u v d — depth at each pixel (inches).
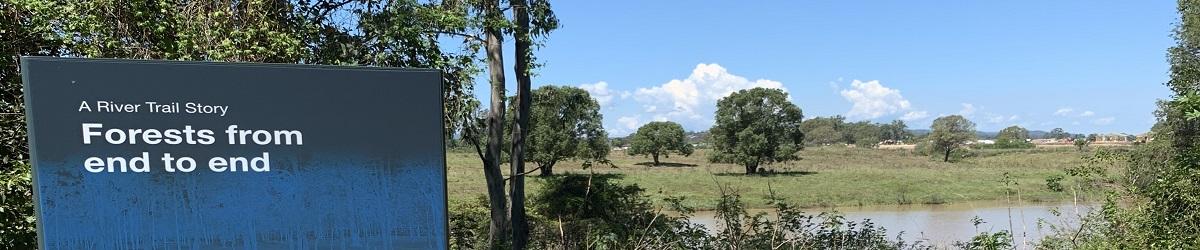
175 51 195.3
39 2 180.9
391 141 135.4
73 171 119.9
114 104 121.6
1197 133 489.1
